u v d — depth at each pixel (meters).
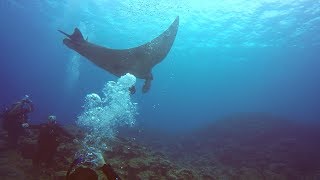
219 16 27.50
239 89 93.81
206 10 26.38
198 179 8.75
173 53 48.12
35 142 9.84
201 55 47.00
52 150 8.23
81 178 2.00
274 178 12.74
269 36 32.28
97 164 2.11
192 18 28.86
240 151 18.05
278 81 75.75
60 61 83.00
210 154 18.47
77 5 30.28
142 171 8.17
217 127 26.02
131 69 7.27
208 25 30.41
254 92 100.81
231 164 16.88
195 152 19.52
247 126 24.56
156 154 12.12
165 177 8.09
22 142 10.12
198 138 24.53
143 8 27.69
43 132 8.16
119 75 7.26
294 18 26.12
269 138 22.94
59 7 32.62
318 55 44.03
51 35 52.31
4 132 11.99
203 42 37.72
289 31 30.03
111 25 35.56
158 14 28.91
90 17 33.56
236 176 12.34
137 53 7.13
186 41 38.12
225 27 30.52
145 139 23.03
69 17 35.50
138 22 32.69
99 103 8.74
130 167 8.22
